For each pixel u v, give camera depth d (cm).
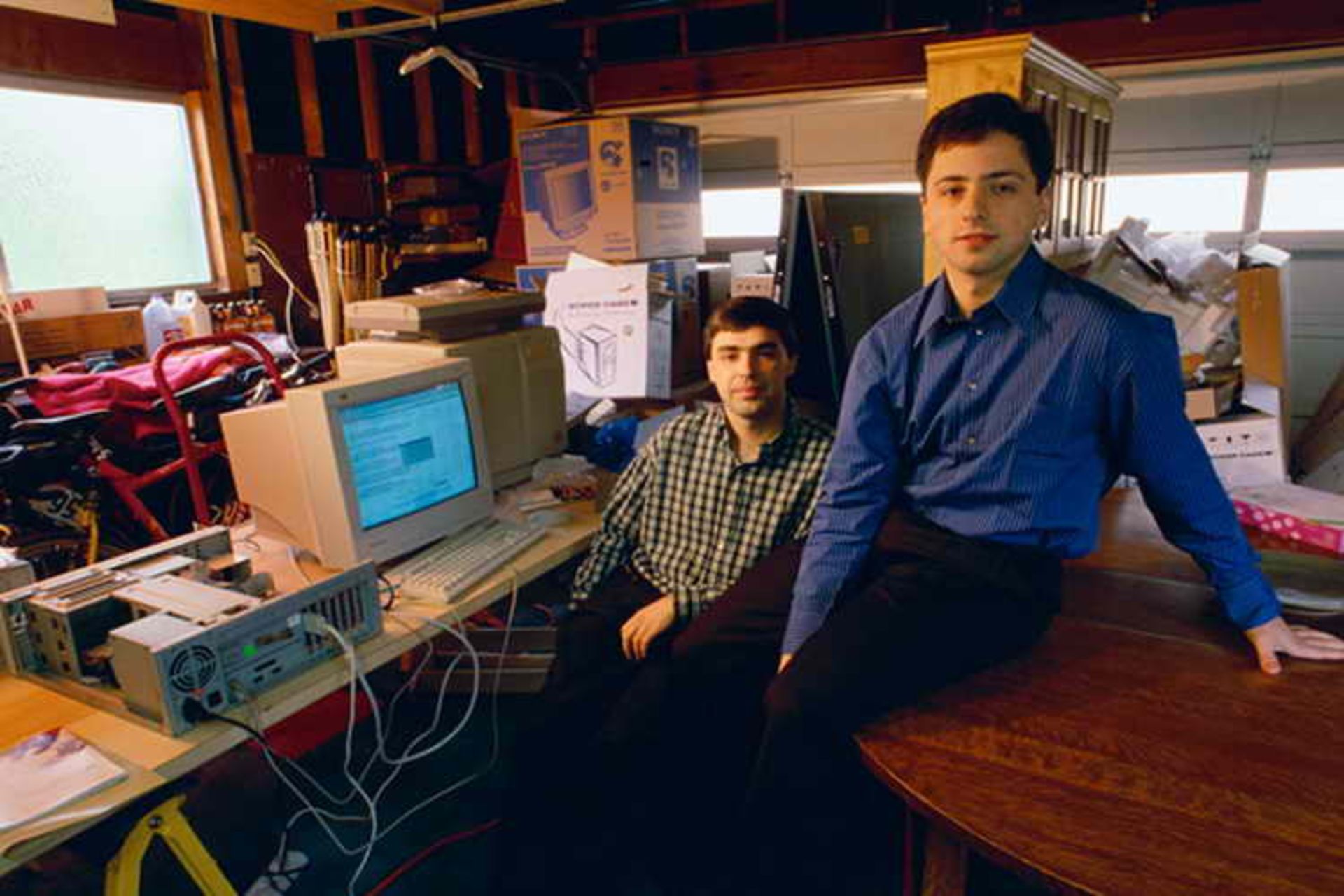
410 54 531
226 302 434
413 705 264
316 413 166
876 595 134
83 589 145
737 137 549
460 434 196
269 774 204
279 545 191
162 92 409
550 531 202
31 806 108
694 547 199
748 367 181
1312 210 423
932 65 227
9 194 361
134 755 119
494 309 219
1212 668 133
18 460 247
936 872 125
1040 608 133
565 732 194
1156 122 446
